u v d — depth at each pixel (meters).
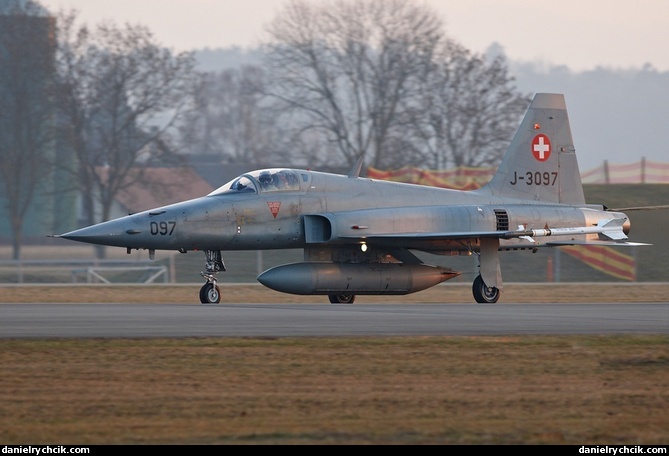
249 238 86.25
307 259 90.31
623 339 55.25
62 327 58.66
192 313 68.31
